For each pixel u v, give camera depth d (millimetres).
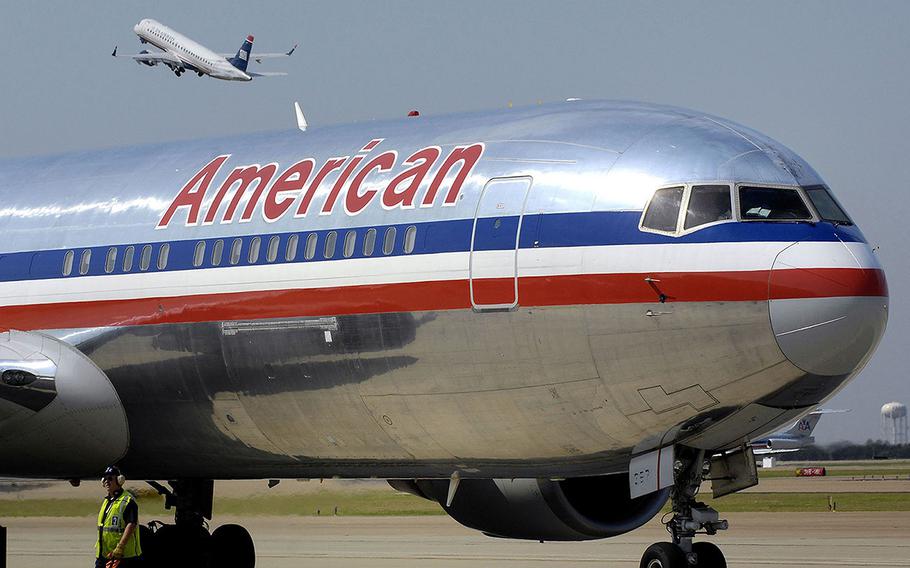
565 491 64125
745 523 138250
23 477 68500
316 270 57312
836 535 115188
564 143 54750
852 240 50750
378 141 60312
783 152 53406
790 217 50844
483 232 53625
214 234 61125
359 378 56344
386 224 56156
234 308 59281
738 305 49438
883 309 50250
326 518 149750
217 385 60312
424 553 96188
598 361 51500
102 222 65438
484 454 56375
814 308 48781
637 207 51625
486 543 107000
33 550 100812
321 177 59750
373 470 60938
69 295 64500
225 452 63125
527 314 52219
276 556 93875
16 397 60750
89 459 63844
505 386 53219
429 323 54156
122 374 62688
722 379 50500
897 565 81125
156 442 64125
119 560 57969
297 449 60969
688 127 54156
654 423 52406
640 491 54281
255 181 61750
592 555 93000
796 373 49969
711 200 51125
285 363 58094
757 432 53719
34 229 67438
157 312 61500
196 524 70375
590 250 51531
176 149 67938
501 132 56906
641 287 50562
